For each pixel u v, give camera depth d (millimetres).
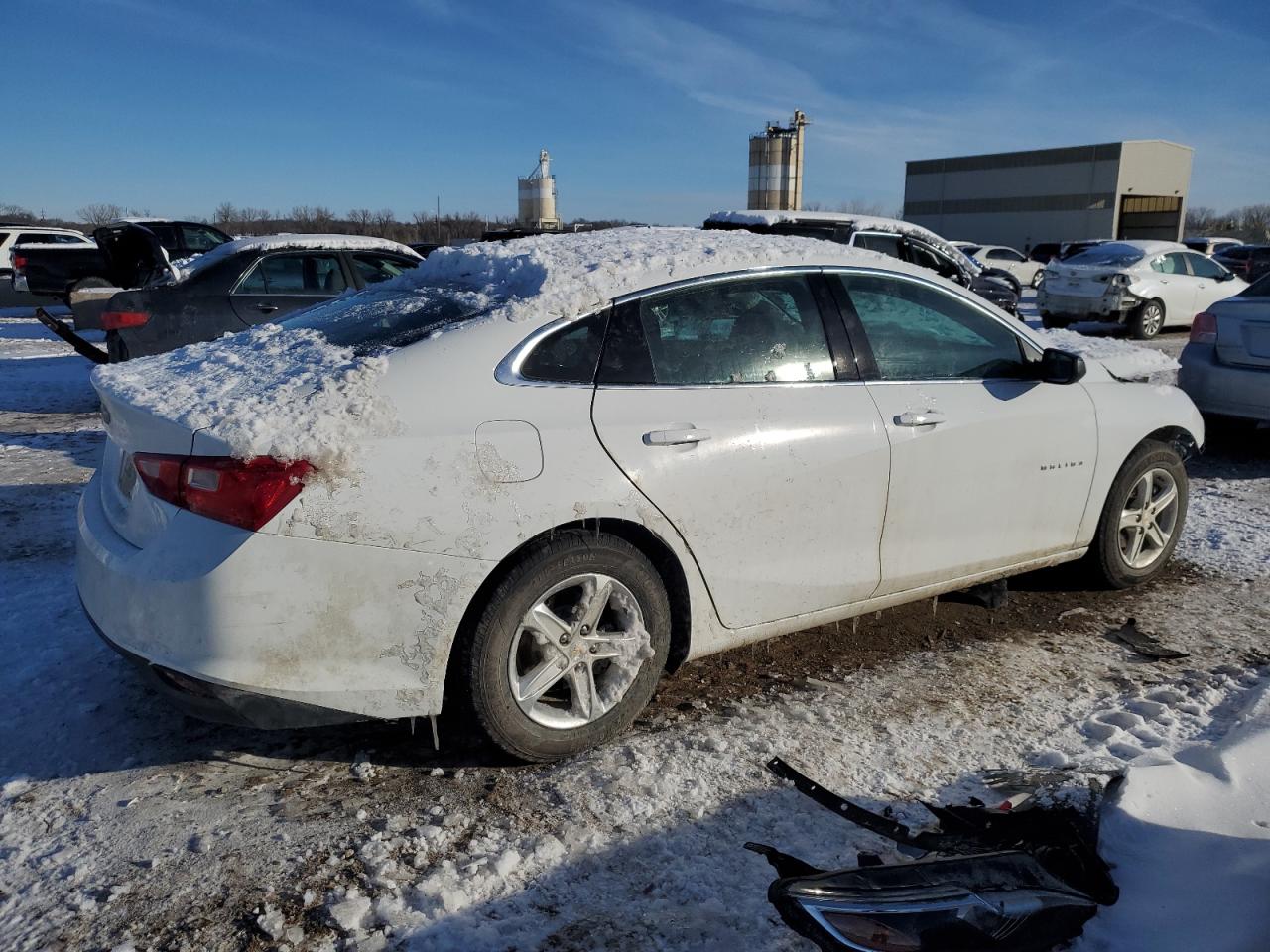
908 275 3857
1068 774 2891
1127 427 4355
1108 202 54344
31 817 2797
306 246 8703
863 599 3682
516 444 2887
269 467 2592
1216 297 16656
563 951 2287
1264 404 6910
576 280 3203
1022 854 2451
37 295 19344
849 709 3461
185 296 8195
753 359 3402
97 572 2857
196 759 3115
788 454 3332
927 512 3723
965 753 3158
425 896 2463
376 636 2732
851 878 2322
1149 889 2414
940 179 63906
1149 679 3703
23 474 6699
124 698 3477
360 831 2738
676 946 2307
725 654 3924
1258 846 2535
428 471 2752
